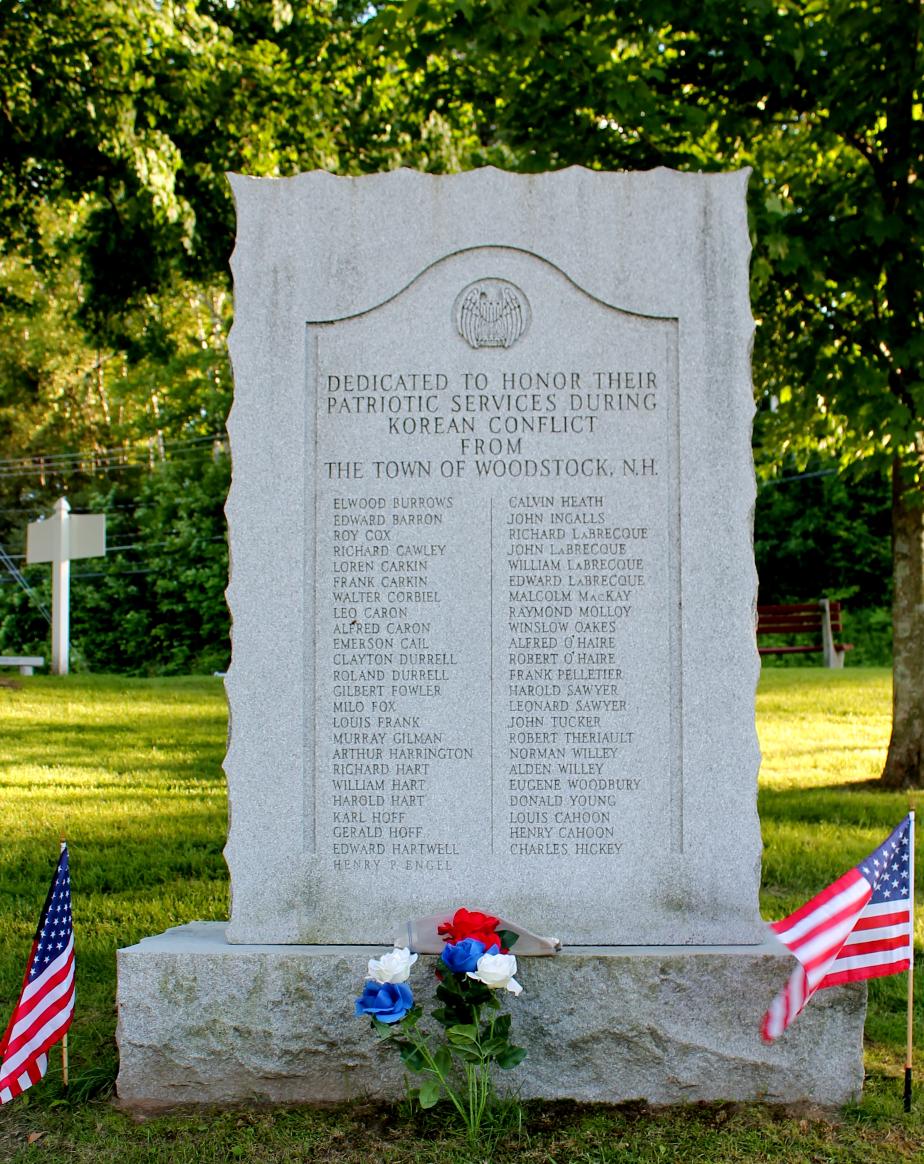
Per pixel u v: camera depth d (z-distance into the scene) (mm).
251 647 4949
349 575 4984
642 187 5008
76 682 17469
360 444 5008
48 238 23969
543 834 4914
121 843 8055
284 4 13828
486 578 4973
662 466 4969
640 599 4945
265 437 4992
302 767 4926
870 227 8367
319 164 14172
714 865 4871
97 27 12727
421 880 4906
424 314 5027
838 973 4438
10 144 14094
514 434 4996
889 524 23000
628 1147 4168
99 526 19719
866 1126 4359
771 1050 4555
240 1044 4609
